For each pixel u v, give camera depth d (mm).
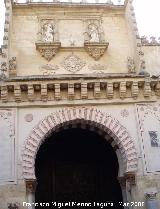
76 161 19656
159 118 17109
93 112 17016
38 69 18516
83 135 19875
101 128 17016
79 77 16906
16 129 16359
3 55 17422
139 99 17328
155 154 16453
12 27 19453
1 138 16156
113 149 18609
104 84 17078
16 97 16688
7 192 15297
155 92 17484
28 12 20062
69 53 19000
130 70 18531
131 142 16562
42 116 16750
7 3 18969
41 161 19438
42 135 16453
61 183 19188
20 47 19016
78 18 20125
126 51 19453
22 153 16000
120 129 16766
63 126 17141
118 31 20016
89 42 18875
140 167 16203
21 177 15594
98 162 19688
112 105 17234
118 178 16859
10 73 17844
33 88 16750
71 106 17062
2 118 16484
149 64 18484
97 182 19344
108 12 20422
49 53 18703
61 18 20031
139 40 18438
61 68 18625
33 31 19562
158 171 16172
